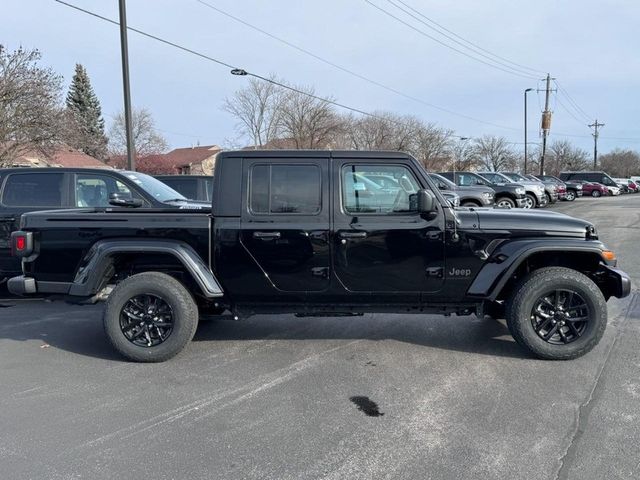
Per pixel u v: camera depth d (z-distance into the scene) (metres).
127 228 4.79
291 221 4.69
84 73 59.50
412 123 56.62
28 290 4.96
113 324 4.73
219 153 4.80
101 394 4.07
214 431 3.45
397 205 4.71
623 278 4.68
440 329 5.75
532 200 22.14
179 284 4.79
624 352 4.86
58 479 2.91
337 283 4.74
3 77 18.97
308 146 46.84
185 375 4.46
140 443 3.30
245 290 4.81
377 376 4.38
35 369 4.62
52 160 26.78
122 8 15.38
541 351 4.64
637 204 27.95
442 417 3.61
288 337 5.51
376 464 3.03
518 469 2.95
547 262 4.96
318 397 3.97
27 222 4.95
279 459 3.10
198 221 4.75
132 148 15.99
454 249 4.66
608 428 3.41
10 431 3.47
